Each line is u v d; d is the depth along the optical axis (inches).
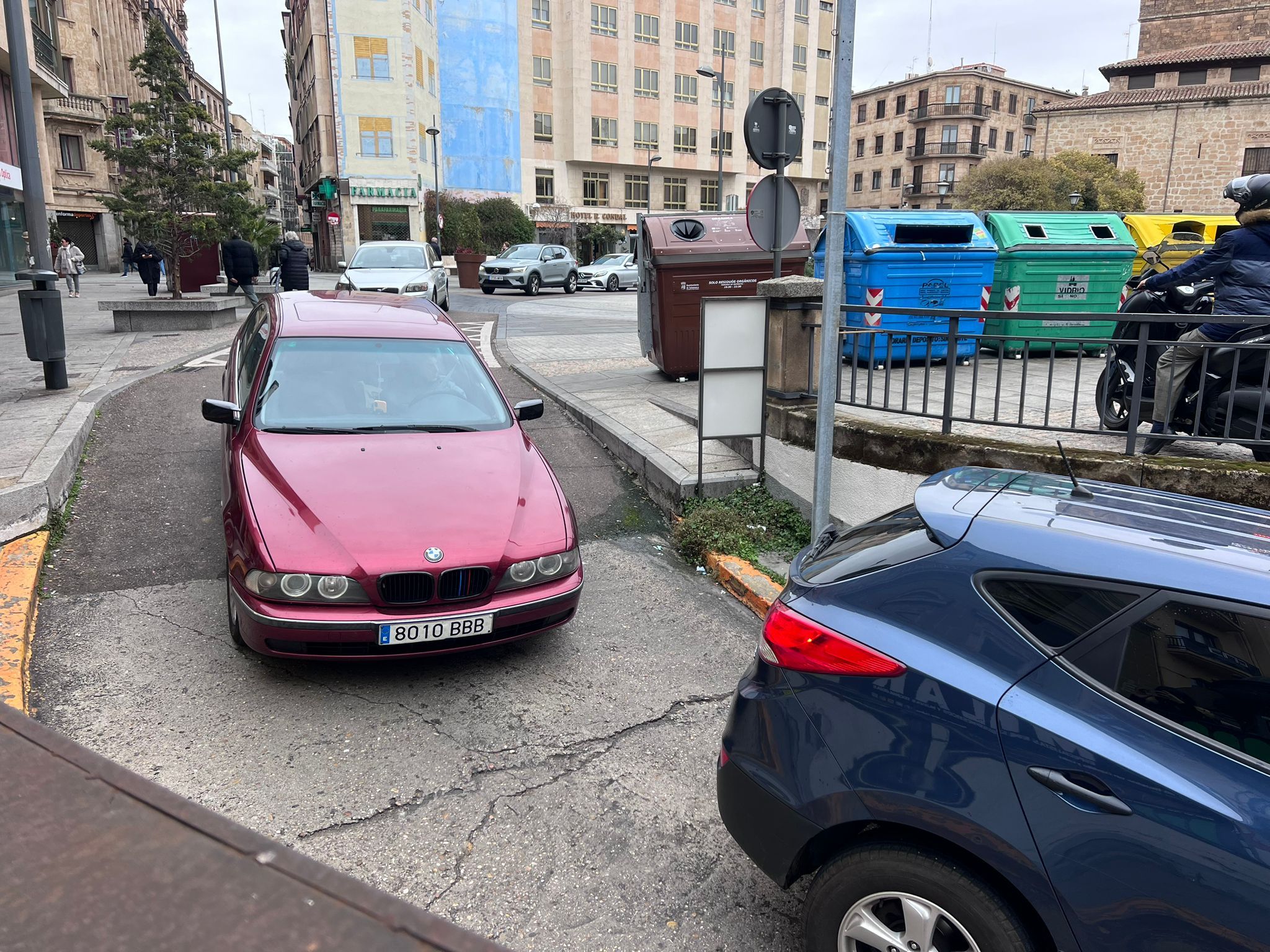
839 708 91.3
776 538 249.6
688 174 2450.8
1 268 934.4
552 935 106.3
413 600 153.5
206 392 364.8
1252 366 211.8
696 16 2341.3
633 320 733.9
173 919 29.2
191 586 195.9
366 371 208.2
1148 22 2167.8
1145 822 74.5
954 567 91.1
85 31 1587.1
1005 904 81.4
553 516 175.3
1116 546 86.7
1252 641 76.9
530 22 2140.7
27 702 146.4
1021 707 81.7
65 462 243.4
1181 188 1889.8
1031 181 1691.7
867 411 281.6
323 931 28.6
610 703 162.6
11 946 27.5
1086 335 444.8
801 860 95.5
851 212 405.7
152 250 786.8
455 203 1921.8
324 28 1781.5
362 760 138.9
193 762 135.3
